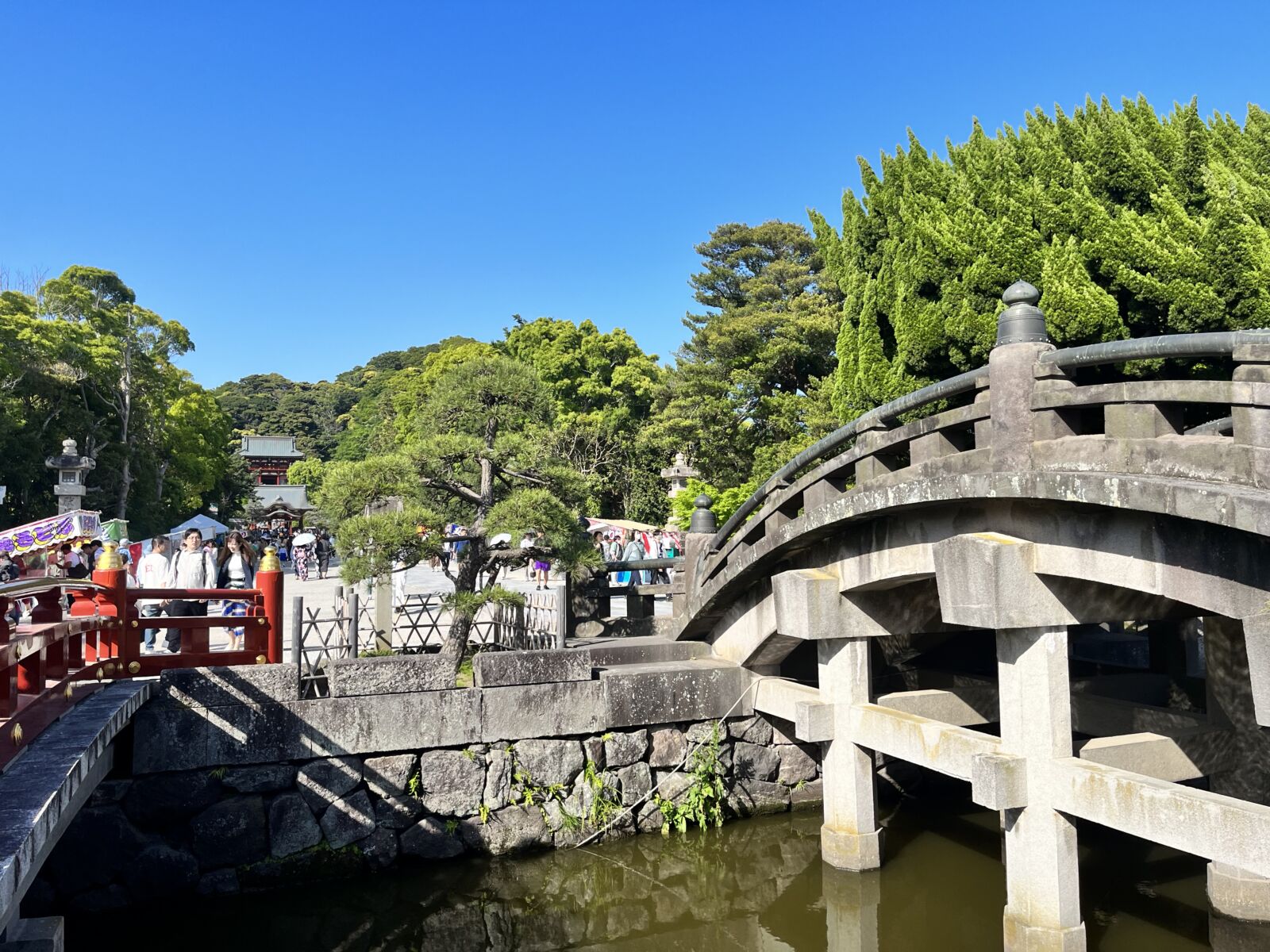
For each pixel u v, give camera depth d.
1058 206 9.91
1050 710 5.69
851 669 7.89
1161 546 4.88
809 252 31.77
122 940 6.94
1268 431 4.28
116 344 35.31
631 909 7.40
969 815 9.51
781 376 25.98
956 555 5.91
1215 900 6.54
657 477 33.06
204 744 7.53
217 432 45.78
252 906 7.44
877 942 6.74
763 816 9.55
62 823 4.41
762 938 6.88
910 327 11.55
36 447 29.77
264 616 8.33
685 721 9.30
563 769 8.70
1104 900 7.20
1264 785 6.57
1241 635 6.64
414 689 8.23
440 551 8.60
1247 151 11.06
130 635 7.70
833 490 7.96
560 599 9.24
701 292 33.03
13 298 31.67
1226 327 8.88
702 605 9.73
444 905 7.50
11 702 4.59
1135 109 11.10
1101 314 9.12
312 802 7.84
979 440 6.21
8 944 3.90
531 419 9.80
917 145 12.62
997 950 6.53
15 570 12.32
